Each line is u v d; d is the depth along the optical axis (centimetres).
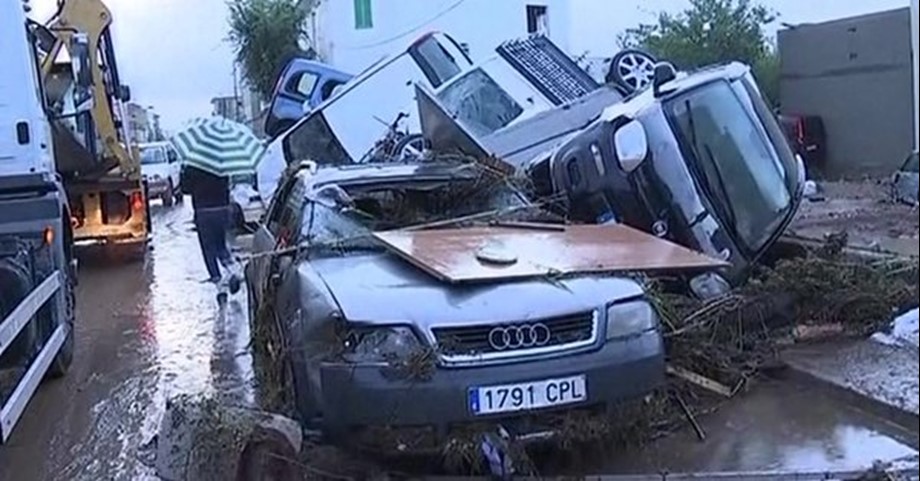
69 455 604
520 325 475
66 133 1219
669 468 493
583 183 755
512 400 466
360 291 495
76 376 801
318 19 3578
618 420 493
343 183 662
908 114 1206
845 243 799
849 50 1325
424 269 518
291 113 1802
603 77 1283
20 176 759
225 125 1210
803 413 568
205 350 869
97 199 1479
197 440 514
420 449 471
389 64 1427
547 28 3281
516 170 789
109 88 1423
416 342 467
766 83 1611
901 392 562
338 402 466
